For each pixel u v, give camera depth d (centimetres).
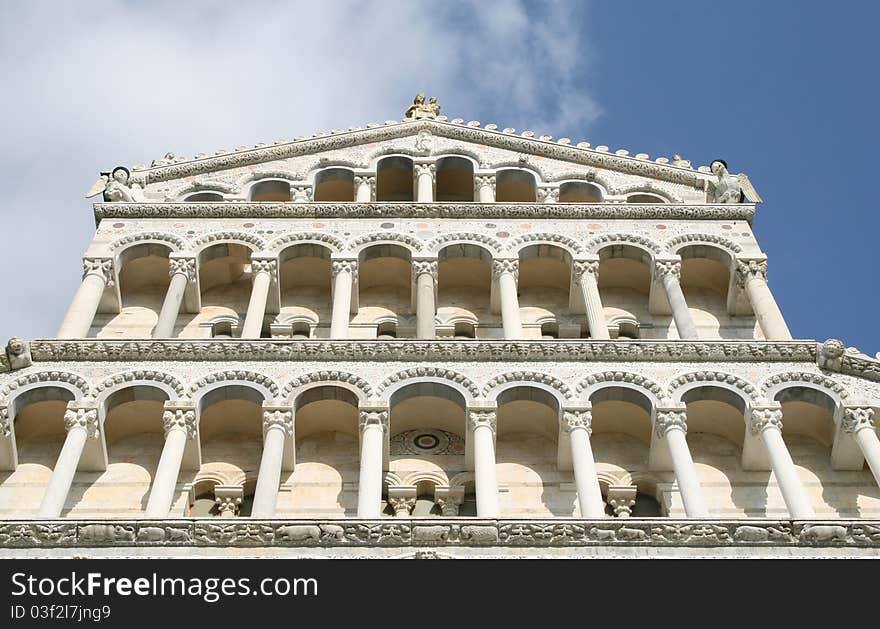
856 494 3459
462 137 4853
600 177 4678
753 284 4059
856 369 3584
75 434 3391
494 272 4112
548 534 2956
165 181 4647
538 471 3512
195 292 4119
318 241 4194
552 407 3547
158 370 3550
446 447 3584
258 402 3534
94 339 3597
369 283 4250
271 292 4112
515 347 3616
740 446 3600
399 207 4297
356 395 3519
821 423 3597
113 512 3384
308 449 3572
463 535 2952
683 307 3953
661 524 2978
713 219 4306
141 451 3556
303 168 4709
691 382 3562
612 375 3569
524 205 4303
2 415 3444
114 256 4112
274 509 3225
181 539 2928
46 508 3184
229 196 4591
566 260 4188
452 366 3584
